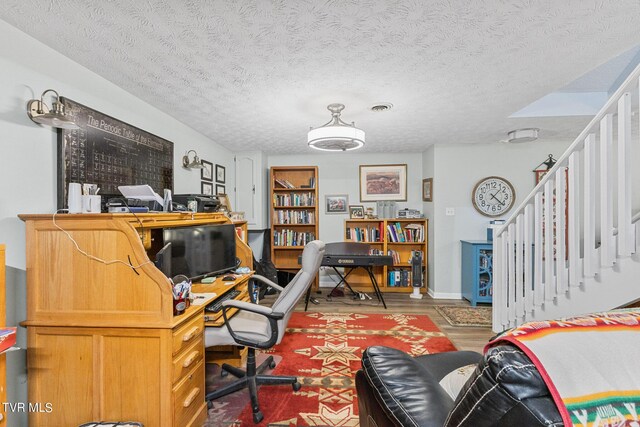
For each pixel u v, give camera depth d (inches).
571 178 72.1
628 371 21.1
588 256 68.1
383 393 35.8
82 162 71.4
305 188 183.9
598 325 24.6
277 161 194.2
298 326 124.5
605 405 19.8
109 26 57.6
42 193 63.1
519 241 89.8
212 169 149.3
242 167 175.8
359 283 189.3
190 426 62.6
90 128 73.9
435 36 61.8
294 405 73.0
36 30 58.5
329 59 70.8
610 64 97.3
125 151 86.0
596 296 67.4
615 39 63.0
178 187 116.3
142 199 76.0
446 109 106.4
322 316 137.0
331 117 113.5
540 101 116.6
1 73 55.6
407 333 116.3
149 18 55.2
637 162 130.5
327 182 193.5
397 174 189.2
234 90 88.2
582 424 19.4
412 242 177.6
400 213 179.9
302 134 137.6
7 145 56.7
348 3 51.7
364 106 102.5
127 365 57.0
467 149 163.5
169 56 69.0
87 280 57.8
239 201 175.6
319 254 72.6
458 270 165.6
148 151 96.2
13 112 57.7
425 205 181.9
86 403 57.6
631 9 53.6
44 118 58.6
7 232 56.8
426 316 136.5
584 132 67.9
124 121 87.0
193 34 60.5
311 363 93.2
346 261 155.2
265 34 60.7
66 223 57.7
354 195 192.1
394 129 132.9
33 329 57.7
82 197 64.1
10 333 45.4
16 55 58.1
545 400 20.6
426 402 33.4
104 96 79.7
